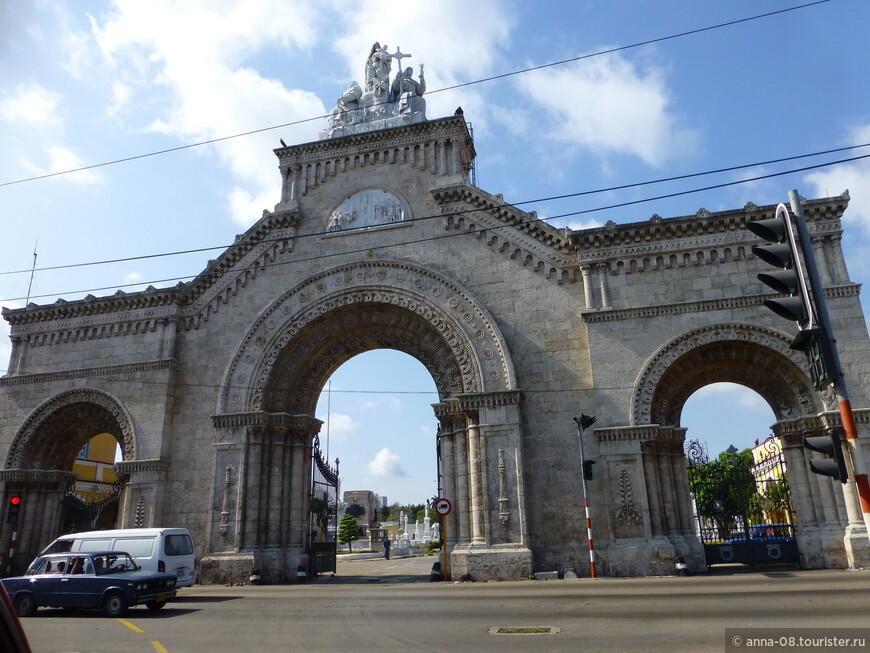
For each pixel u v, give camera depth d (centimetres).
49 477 3453
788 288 1087
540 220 3061
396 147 3406
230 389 3189
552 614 1533
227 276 3412
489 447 2794
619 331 2811
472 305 3012
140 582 1888
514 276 3050
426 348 3219
